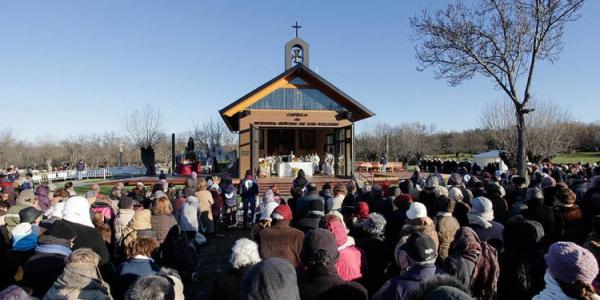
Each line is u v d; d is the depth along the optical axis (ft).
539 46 59.11
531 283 12.46
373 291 15.97
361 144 245.04
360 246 16.39
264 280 8.01
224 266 29.48
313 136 96.17
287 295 8.02
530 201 19.49
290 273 8.31
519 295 12.54
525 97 60.54
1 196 28.96
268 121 78.23
